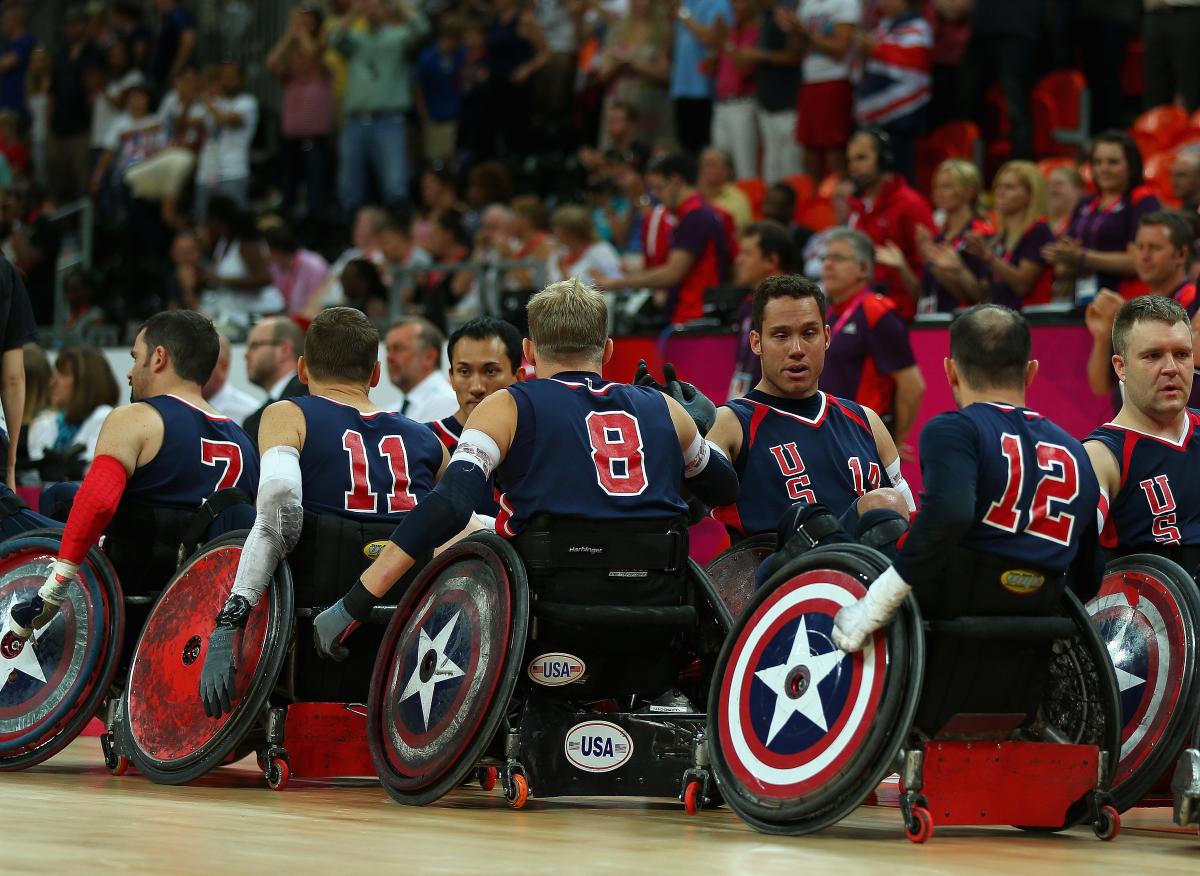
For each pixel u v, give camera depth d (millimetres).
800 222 36344
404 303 35938
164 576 17188
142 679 16328
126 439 16719
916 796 12609
